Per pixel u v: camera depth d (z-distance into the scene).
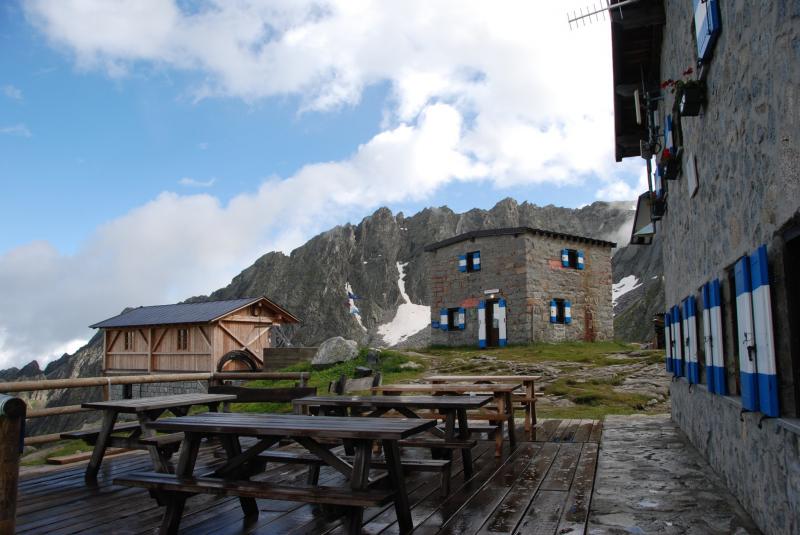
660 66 8.92
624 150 11.73
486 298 29.33
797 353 3.19
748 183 3.76
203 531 3.98
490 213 146.38
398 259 146.38
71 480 5.64
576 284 30.50
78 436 5.93
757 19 3.40
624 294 112.31
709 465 5.70
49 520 4.27
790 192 2.95
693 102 5.18
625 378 15.66
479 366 19.30
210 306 28.84
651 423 8.77
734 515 4.05
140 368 28.64
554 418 9.91
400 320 128.88
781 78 3.01
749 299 3.68
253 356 26.42
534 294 28.23
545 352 23.58
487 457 6.47
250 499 4.34
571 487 4.97
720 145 4.59
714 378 5.06
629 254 127.62
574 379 15.44
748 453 4.06
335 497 3.38
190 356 27.06
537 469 5.74
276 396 7.48
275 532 3.94
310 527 4.04
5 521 2.76
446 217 150.62
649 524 3.89
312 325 130.88
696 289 6.14
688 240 6.60
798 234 2.98
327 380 16.80
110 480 5.64
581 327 30.44
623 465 5.80
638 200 11.77
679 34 6.51
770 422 3.47
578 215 155.25
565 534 3.72
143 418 5.75
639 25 7.94
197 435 4.13
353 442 3.82
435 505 4.50
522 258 28.22
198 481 3.80
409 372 18.38
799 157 2.80
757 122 3.50
